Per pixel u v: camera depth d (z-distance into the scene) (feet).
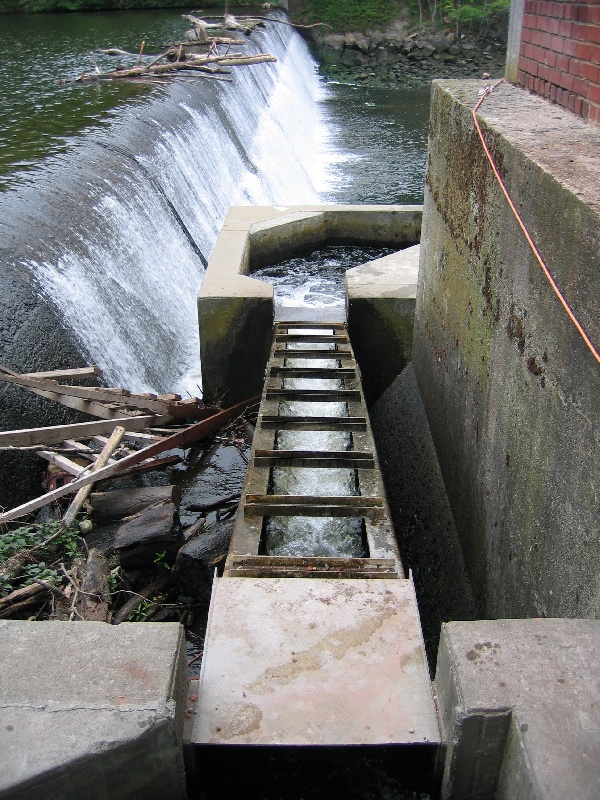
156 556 22.13
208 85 61.77
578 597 12.62
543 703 9.41
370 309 32.83
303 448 23.56
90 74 63.10
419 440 28.53
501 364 17.62
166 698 9.53
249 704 11.18
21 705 9.39
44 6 111.24
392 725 10.84
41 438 24.72
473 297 20.58
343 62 132.26
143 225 37.45
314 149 83.97
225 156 54.49
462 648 10.19
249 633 12.41
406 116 101.14
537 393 14.87
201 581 21.49
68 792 9.10
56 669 9.91
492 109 20.22
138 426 27.27
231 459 28.89
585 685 9.62
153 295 35.99
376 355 33.86
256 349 32.63
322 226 43.86
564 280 13.20
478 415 20.12
